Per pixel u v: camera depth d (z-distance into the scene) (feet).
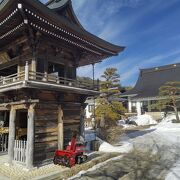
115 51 58.29
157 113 144.36
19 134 53.31
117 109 87.76
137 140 71.36
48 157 44.24
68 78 52.54
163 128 104.27
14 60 47.73
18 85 38.81
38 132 42.57
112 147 58.54
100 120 82.17
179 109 136.98
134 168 39.81
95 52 56.54
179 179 33.12
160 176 34.94
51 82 43.47
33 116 40.88
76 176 35.37
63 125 49.42
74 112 53.52
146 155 50.75
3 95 48.57
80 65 67.77
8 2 32.76
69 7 54.34
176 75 166.40
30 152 39.60
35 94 42.01
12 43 46.83
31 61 43.29
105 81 100.22
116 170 38.52
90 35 48.08
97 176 35.22
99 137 71.46
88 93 52.80
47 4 57.06
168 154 51.49
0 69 52.85
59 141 46.55
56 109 47.39
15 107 44.62
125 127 117.19
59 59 50.19
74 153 41.93
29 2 33.12
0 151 53.67
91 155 51.93
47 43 46.65
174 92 123.95
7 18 36.86
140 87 174.29
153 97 142.51
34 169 39.50
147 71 186.39
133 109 163.53
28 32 41.27
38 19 37.55
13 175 36.50
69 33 44.32
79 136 53.98
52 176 36.68
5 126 58.95
